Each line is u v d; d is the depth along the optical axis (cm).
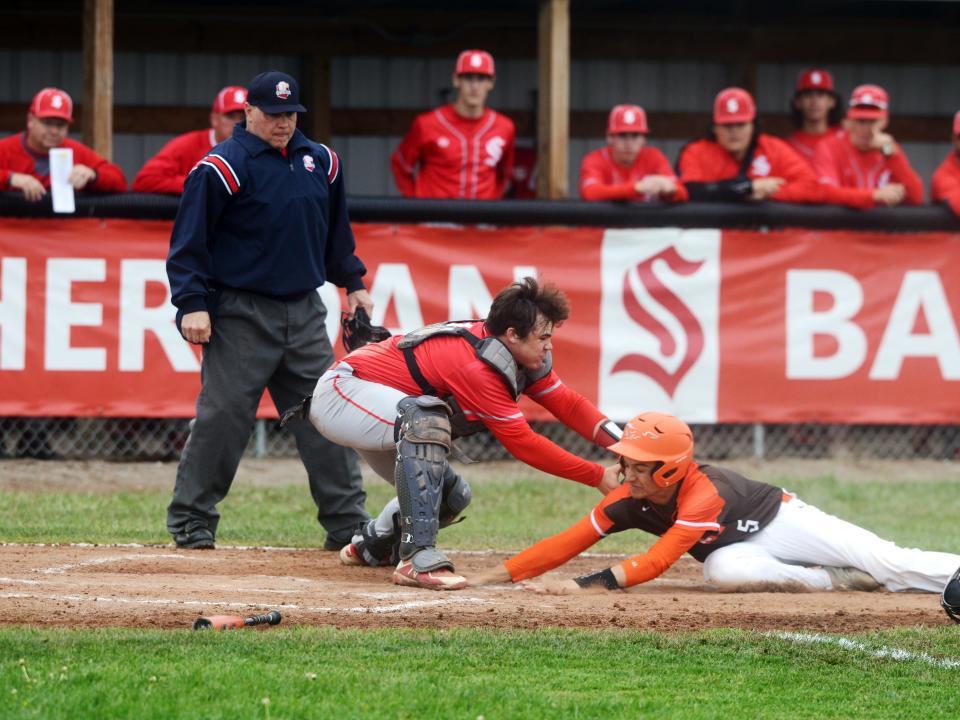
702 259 3753
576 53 5312
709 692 1520
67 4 4991
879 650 1719
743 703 1482
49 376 3528
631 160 3859
